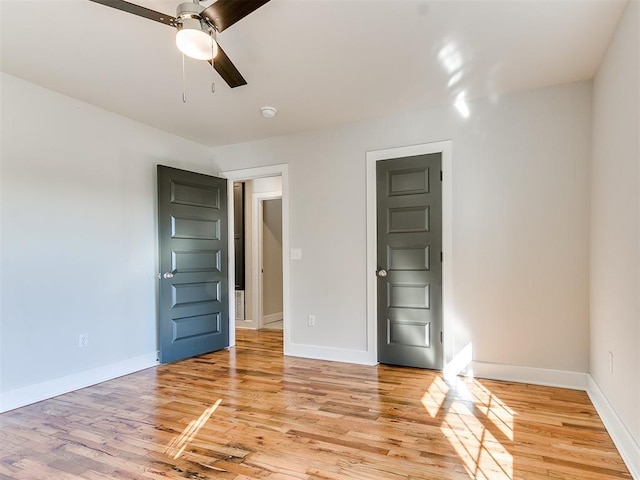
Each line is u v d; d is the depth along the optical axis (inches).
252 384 132.0
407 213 147.6
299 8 83.0
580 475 76.2
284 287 172.2
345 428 97.5
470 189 137.2
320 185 164.9
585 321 122.4
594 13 86.4
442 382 130.6
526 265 129.7
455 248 139.2
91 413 109.0
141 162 155.5
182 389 128.0
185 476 77.6
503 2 82.4
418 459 82.7
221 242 182.2
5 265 113.5
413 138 146.6
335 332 161.5
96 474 78.8
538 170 128.3
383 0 81.0
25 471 80.2
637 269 77.1
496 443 89.0
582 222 123.0
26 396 116.4
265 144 177.9
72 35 93.4
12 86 115.9
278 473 78.2
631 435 79.9
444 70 113.6
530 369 128.9
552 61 108.7
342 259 160.2
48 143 124.6
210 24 72.5
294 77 116.9
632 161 80.0
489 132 134.6
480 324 135.6
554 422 99.7
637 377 76.4
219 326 180.4
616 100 92.2
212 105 138.2
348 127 158.9
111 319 142.2
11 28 90.3
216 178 179.9
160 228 156.0
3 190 113.7
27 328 117.9
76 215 132.1
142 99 132.6
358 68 111.6
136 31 91.9
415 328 146.2
